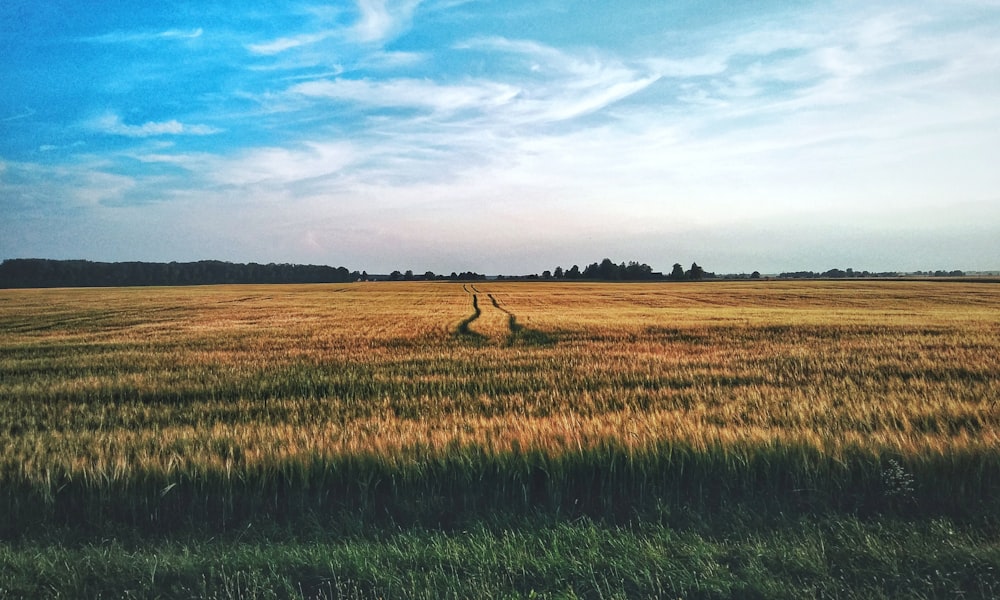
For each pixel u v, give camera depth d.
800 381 12.23
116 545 4.96
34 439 7.80
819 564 4.29
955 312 39.81
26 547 4.94
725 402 9.64
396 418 8.87
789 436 6.45
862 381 12.21
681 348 19.20
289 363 16.36
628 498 5.96
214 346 21.53
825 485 5.86
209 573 4.38
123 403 11.02
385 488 6.06
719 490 6.01
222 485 5.84
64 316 38.94
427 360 16.61
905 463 5.85
